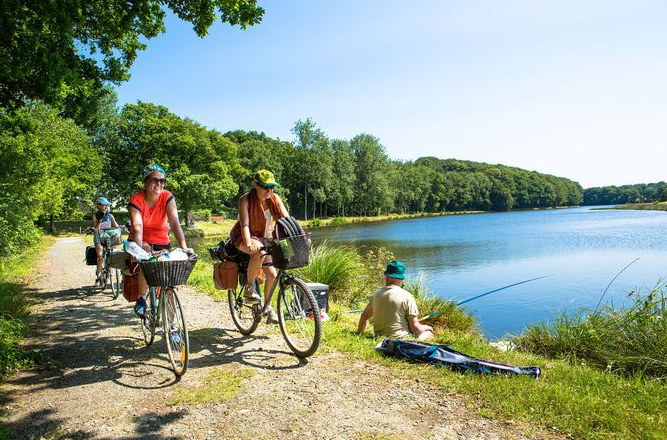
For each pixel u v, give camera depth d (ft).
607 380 12.05
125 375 13.66
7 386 12.91
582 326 17.92
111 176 152.66
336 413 10.49
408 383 12.09
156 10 28.99
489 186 445.78
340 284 29.76
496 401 10.58
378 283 32.94
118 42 33.88
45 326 20.16
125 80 35.96
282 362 14.20
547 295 39.47
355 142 274.77
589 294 39.14
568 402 10.17
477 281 49.34
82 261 49.29
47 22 24.94
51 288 31.12
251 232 15.35
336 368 13.46
